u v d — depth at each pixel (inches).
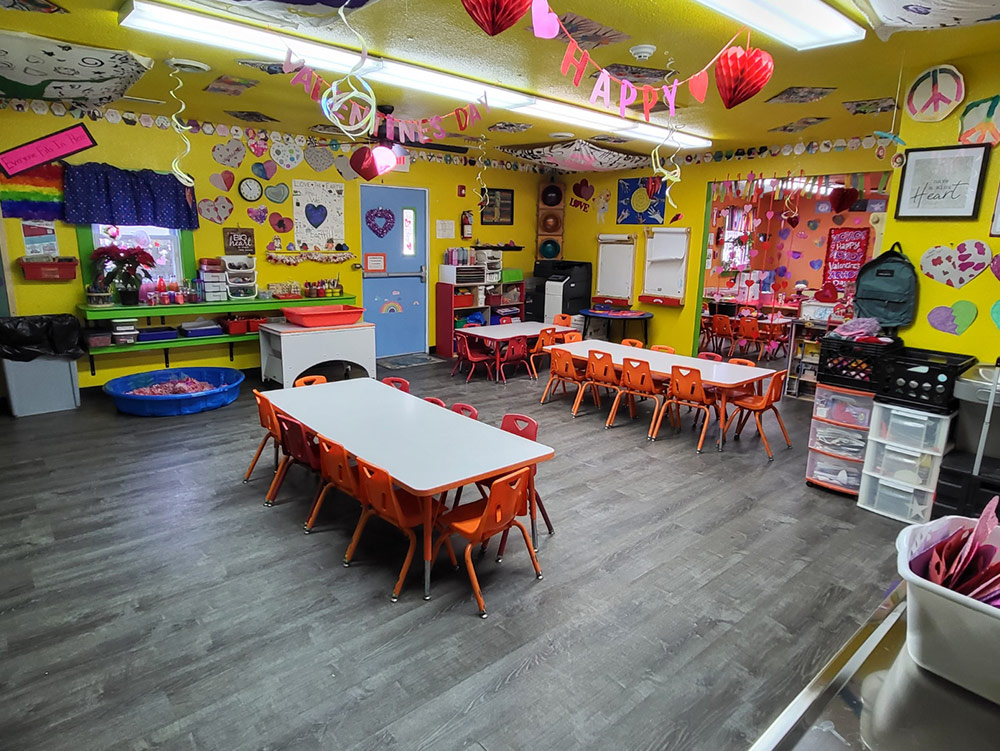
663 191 296.2
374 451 113.8
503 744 77.2
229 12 111.2
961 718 33.9
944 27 109.9
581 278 329.4
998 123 127.8
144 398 200.5
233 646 94.3
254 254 250.8
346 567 117.0
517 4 66.4
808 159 242.8
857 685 36.8
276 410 137.3
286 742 76.9
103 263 215.5
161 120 219.9
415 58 140.0
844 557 124.1
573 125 213.9
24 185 199.8
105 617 100.7
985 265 133.0
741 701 85.1
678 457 179.6
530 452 114.5
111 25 119.8
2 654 91.4
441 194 308.7
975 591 35.5
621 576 116.1
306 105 197.2
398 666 90.7
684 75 148.3
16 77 149.3
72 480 153.0
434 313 319.3
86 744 76.0
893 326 148.1
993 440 132.3
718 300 355.6
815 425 156.6
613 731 79.4
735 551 126.0
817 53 127.2
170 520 134.0
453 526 106.3
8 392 198.4
